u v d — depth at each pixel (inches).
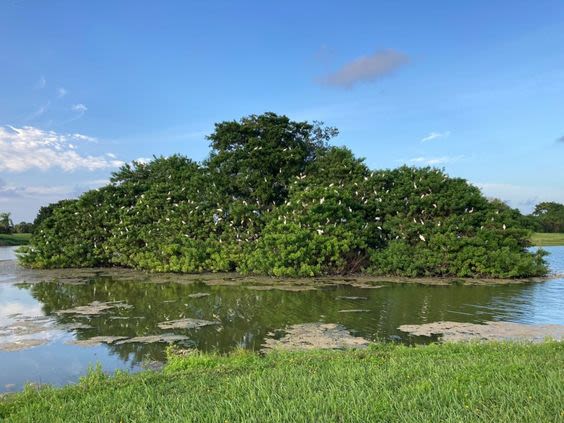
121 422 240.5
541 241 2014.0
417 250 989.2
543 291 809.5
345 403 240.8
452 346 407.5
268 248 983.0
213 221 1127.0
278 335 530.3
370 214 1098.1
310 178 1156.5
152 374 347.6
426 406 235.0
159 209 1205.1
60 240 1243.2
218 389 288.0
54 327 579.2
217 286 886.4
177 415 238.2
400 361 343.0
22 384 389.7
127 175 1389.0
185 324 587.5
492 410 222.2
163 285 912.3
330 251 969.5
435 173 1115.3
